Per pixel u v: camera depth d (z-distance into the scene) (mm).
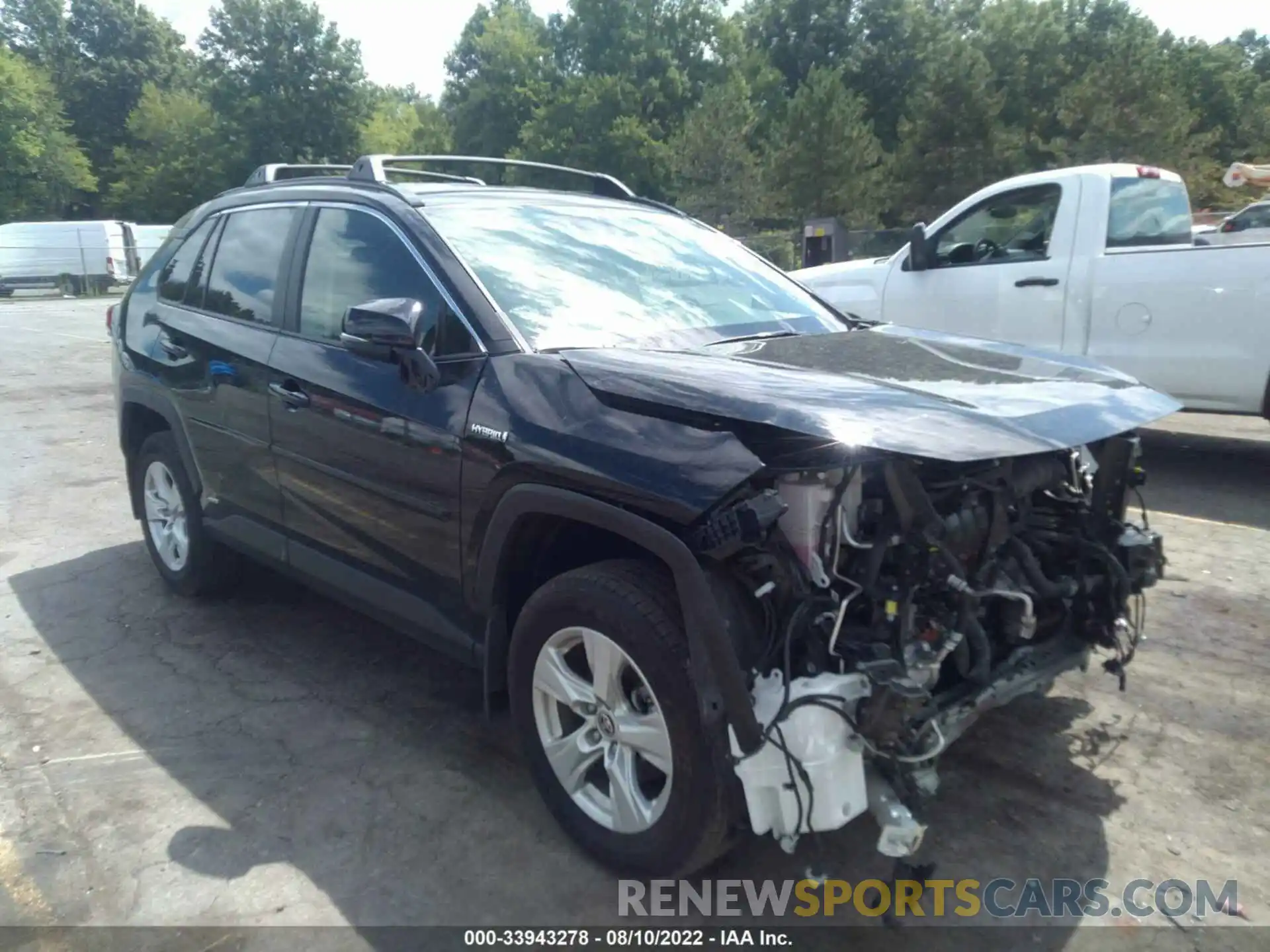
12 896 2826
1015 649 2990
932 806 3178
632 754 2766
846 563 2543
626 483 2549
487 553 2967
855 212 31250
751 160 32469
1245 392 6469
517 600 3119
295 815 3188
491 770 3434
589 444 2682
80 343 17250
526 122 53812
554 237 3732
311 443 3672
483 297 3227
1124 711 3750
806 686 2338
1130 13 48281
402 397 3256
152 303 4883
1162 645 4301
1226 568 5184
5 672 4234
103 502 6938
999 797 3221
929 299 7910
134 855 2994
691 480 2447
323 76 56500
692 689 2490
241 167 55969
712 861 2738
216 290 4430
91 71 68688
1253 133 40312
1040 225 7418
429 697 3979
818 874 2518
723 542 2361
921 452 2363
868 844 3004
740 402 2541
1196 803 3184
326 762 3498
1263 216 10867
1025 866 2900
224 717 3828
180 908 2766
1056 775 3344
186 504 4691
